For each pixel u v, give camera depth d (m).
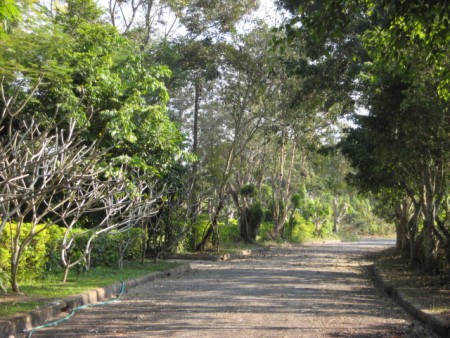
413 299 11.94
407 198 24.22
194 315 10.16
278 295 13.17
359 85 21.19
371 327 9.31
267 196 49.75
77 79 16.22
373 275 19.36
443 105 13.69
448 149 14.65
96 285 13.27
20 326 8.82
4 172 10.14
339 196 65.00
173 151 18.88
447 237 15.41
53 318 9.98
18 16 10.48
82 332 8.73
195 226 28.00
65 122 15.42
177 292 13.75
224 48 29.25
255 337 8.24
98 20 20.31
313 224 55.50
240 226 38.72
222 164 31.91
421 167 16.36
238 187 40.06
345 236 62.66
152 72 18.34
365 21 19.30
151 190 16.92
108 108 16.81
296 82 29.05
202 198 27.64
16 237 11.30
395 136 15.80
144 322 9.53
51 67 14.59
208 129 36.44
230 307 11.14
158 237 25.67
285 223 48.97
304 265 23.88
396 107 15.12
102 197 12.76
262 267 22.50
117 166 17.61
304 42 22.89
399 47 10.27
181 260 25.92
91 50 16.83
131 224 17.33
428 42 10.27
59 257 14.46
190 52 29.28
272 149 44.66
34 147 10.88
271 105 30.34
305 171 50.12
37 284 12.95
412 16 9.31
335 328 9.11
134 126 16.88
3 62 12.88
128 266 19.14
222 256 27.67
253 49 29.17
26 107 14.88
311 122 32.91
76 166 11.06
